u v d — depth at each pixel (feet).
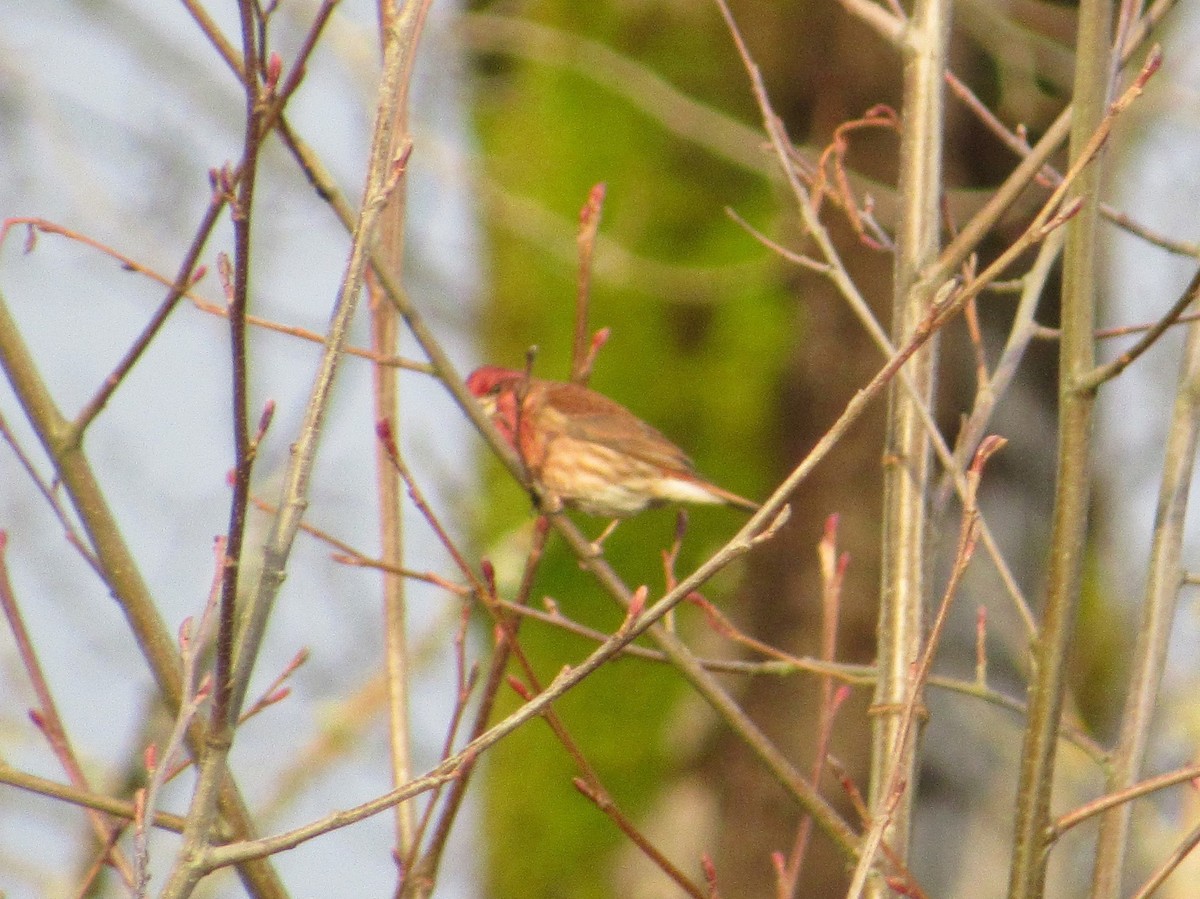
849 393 43.06
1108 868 20.58
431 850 20.92
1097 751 21.21
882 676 21.85
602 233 52.39
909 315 22.72
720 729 48.52
